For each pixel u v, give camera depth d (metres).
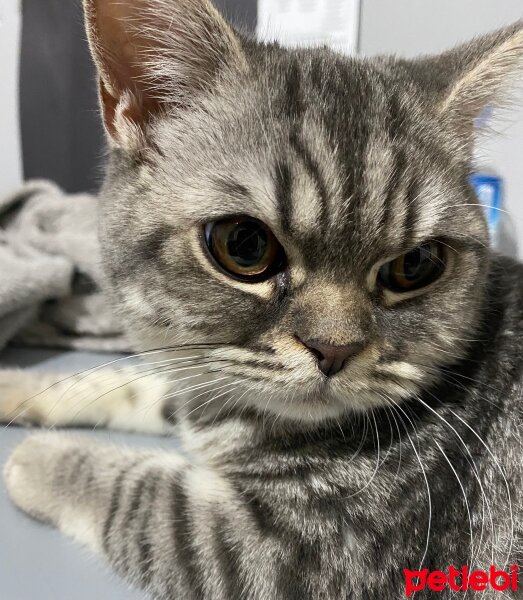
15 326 0.23
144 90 0.13
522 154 0.22
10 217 0.28
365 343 0.12
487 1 0.24
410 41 0.26
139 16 0.13
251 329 0.12
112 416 0.19
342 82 0.13
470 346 0.14
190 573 0.12
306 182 0.12
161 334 0.13
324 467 0.13
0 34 0.35
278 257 0.12
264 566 0.12
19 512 0.15
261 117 0.12
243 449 0.14
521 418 0.14
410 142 0.13
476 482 0.13
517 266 0.17
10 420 0.18
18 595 0.12
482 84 0.14
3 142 0.37
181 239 0.12
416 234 0.12
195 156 0.13
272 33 0.26
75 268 0.25
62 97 0.34
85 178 0.35
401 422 0.13
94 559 0.13
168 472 0.14
